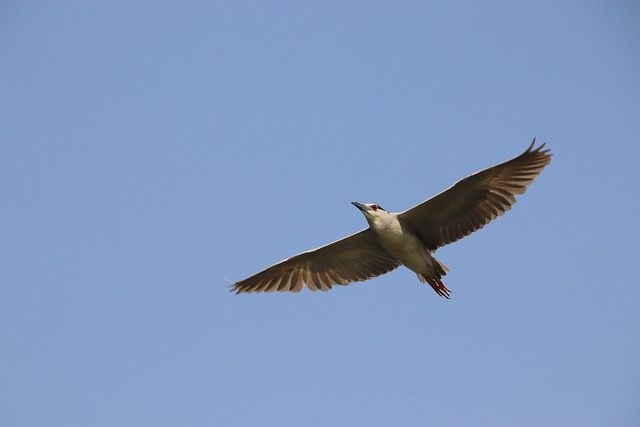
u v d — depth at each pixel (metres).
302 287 21.34
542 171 18.02
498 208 18.59
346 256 20.66
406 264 19.62
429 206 18.70
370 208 19.27
